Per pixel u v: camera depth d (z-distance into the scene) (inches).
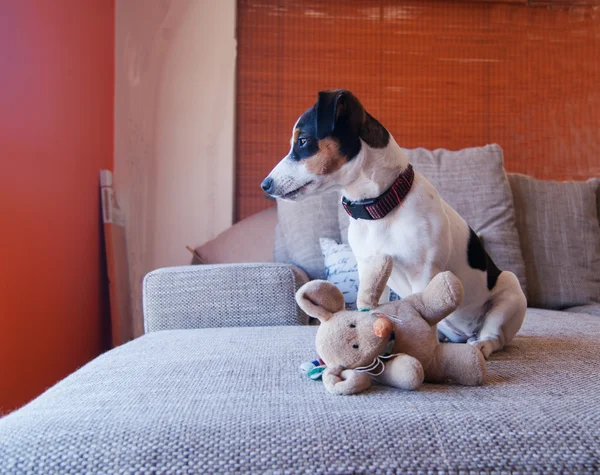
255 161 121.4
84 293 95.0
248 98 121.1
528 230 90.8
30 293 73.4
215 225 118.5
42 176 77.8
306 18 121.6
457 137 124.3
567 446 28.0
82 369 45.1
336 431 28.5
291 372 41.9
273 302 67.6
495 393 36.9
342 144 48.9
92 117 100.2
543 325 66.2
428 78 123.5
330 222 90.2
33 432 29.4
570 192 94.6
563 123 125.8
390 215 49.4
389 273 41.4
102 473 26.4
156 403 34.0
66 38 87.2
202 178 118.0
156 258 116.8
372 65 122.7
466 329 59.8
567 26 125.5
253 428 28.9
